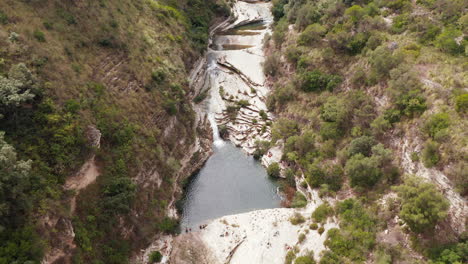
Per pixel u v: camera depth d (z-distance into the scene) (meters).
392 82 46.06
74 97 39.97
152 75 53.91
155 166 46.28
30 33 40.25
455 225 33.84
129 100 47.41
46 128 34.88
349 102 50.94
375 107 48.62
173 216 45.88
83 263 33.47
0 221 27.53
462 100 37.81
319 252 39.53
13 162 28.09
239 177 53.56
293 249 40.91
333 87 56.75
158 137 48.97
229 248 42.00
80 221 35.12
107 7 55.38
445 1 56.34
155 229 42.62
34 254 28.25
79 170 36.78
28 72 35.31
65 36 45.03
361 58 55.66
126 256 38.06
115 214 38.09
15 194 27.81
